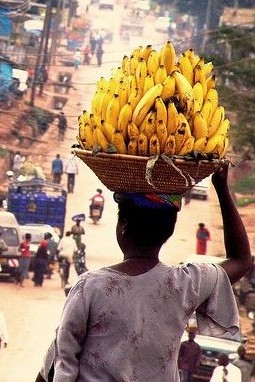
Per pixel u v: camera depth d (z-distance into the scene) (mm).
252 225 49031
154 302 4898
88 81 83000
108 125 4984
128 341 4828
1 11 74188
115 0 117375
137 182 4980
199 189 57344
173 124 4910
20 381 25562
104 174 5055
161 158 4910
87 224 51688
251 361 21266
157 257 5043
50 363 4965
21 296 36812
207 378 23516
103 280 4875
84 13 111812
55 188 46719
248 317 33094
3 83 66938
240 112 39562
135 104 4977
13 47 76188
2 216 38750
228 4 89875
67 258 38281
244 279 34250
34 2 84562
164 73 5059
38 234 41812
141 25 109125
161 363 4867
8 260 38469
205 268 5066
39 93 75000
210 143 5082
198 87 5133
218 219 54531
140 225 4992
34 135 65500
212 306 5070
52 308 35500
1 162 59719
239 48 43031
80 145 5184
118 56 96688
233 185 55062
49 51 83375
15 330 31875
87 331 4863
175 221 5082
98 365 4824
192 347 21641
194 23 105500
